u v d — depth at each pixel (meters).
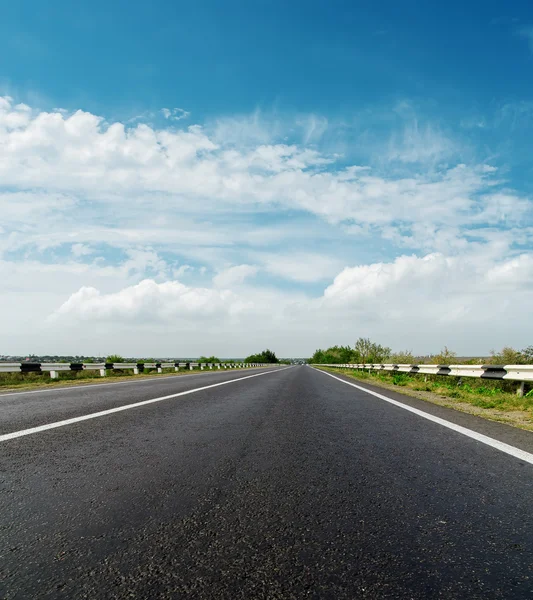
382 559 1.90
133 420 6.01
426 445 4.38
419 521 2.35
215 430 5.23
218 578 1.73
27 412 6.84
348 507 2.56
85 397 9.55
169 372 29.61
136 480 3.10
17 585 1.67
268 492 2.84
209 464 3.58
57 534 2.15
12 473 3.28
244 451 4.07
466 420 6.18
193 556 1.92
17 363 15.91
